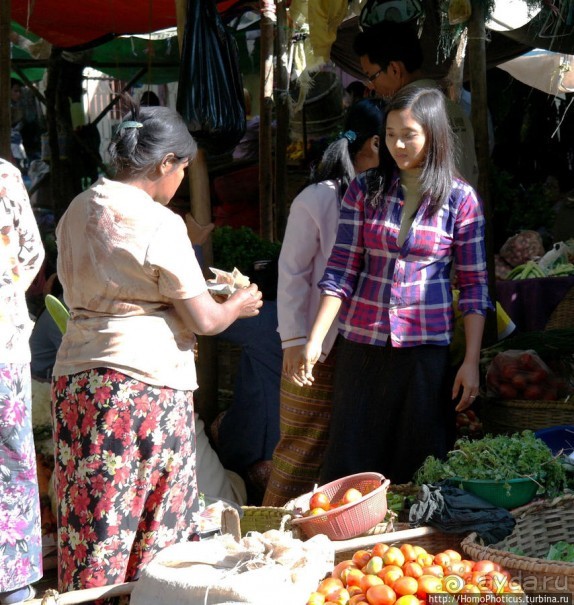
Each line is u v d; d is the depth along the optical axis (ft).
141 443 8.57
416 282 10.30
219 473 13.61
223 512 9.05
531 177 27.22
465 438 11.28
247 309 9.34
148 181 8.75
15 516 8.39
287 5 21.20
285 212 21.07
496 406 14.05
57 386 8.84
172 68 29.84
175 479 8.82
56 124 27.48
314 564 8.23
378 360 10.46
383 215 10.27
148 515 8.80
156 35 28.53
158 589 7.82
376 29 12.25
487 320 15.37
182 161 8.84
